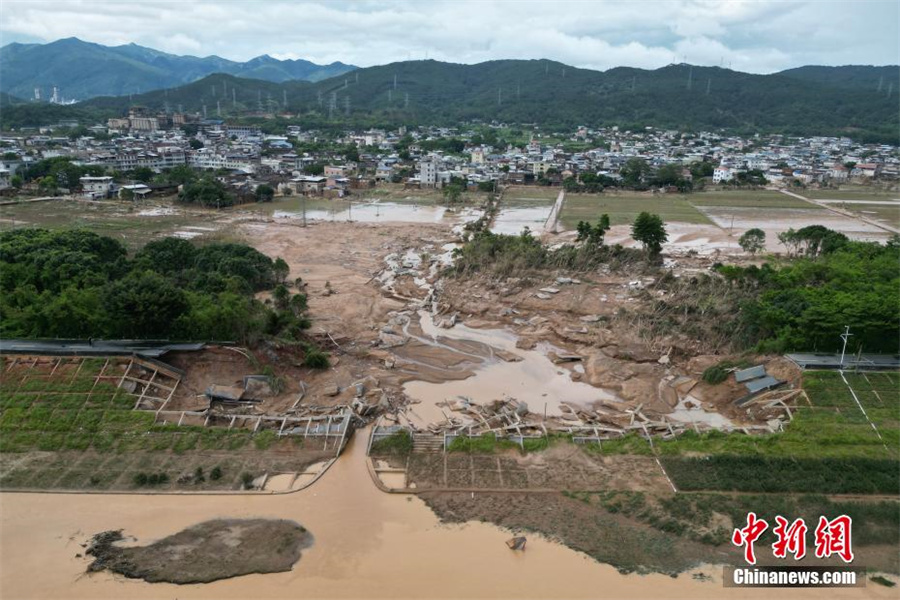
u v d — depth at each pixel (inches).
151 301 2647.6
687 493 1956.2
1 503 1875.0
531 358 3139.8
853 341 2696.9
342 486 2000.5
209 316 2684.5
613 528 1801.2
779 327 2883.9
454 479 2036.2
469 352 3198.8
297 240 5629.9
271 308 3275.1
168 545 1708.9
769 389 2546.8
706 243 5787.4
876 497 1946.4
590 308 3698.3
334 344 3134.8
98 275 3289.9
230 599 1518.2
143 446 2164.1
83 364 2450.8
